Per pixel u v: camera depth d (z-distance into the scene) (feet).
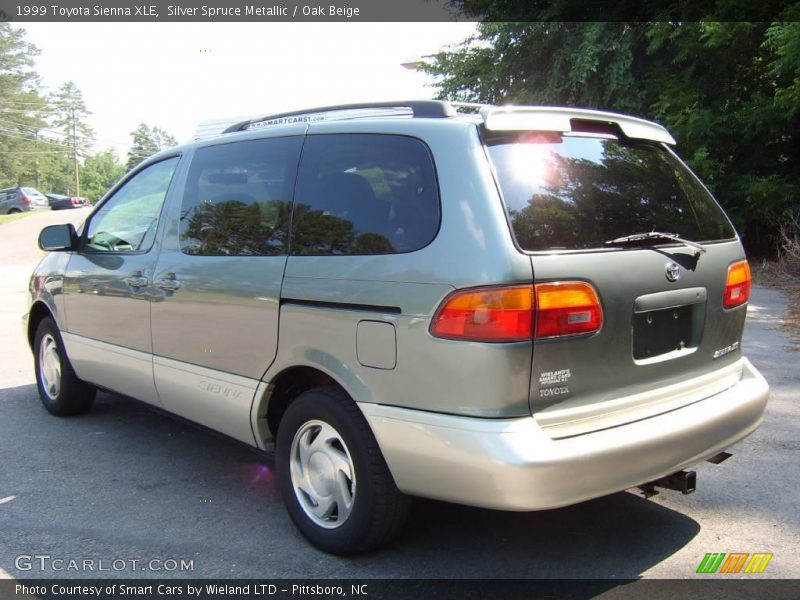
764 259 45.34
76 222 87.76
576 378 8.97
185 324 12.62
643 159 11.00
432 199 9.37
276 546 10.90
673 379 10.22
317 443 10.64
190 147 13.75
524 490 8.36
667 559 10.42
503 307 8.48
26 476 13.67
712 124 45.57
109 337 14.75
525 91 54.39
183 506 12.34
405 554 10.59
